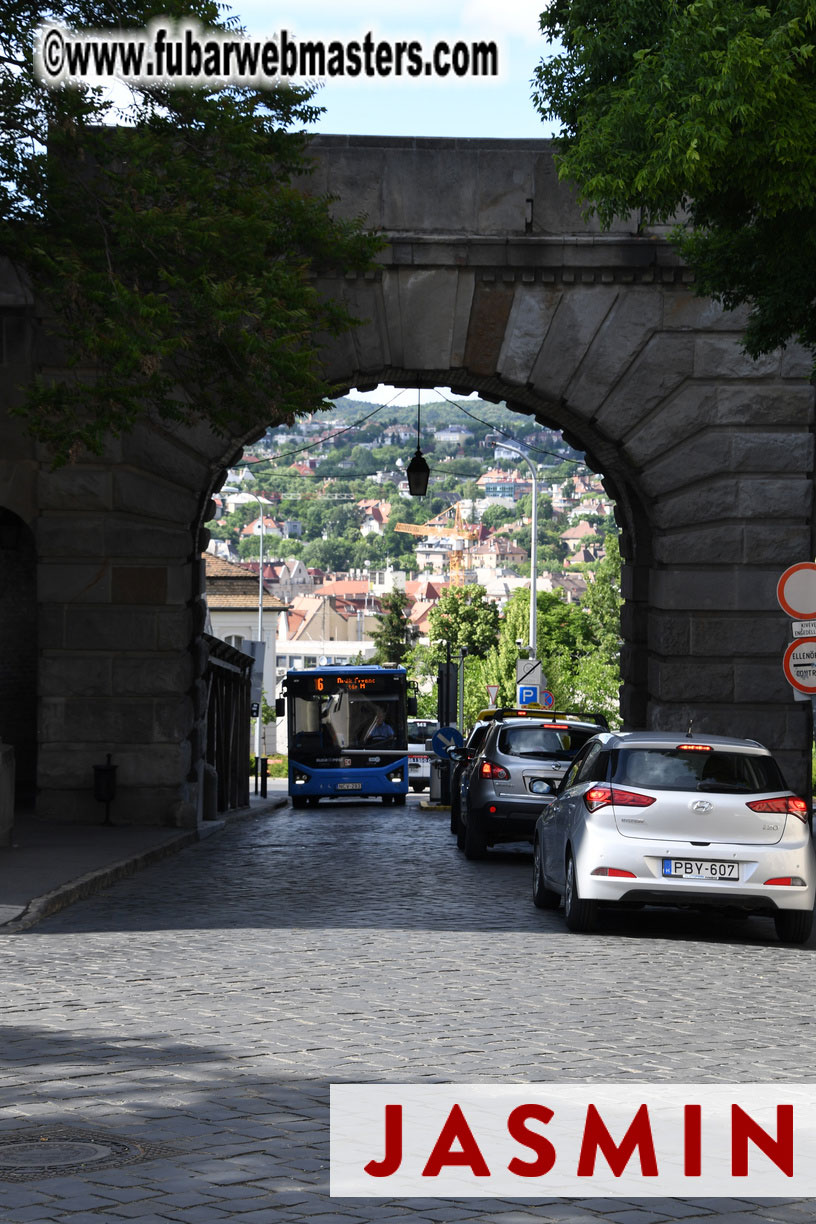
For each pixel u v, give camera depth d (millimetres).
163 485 37156
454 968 17859
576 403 36938
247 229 29719
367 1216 8703
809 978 18125
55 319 36562
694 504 36906
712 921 23859
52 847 31250
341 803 72938
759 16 22750
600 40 25094
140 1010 14906
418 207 36719
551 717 34625
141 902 24297
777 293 25469
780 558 36781
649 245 36406
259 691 70188
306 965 17875
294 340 29453
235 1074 12188
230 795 54906
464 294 36844
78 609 37312
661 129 23312
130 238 28734
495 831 32125
